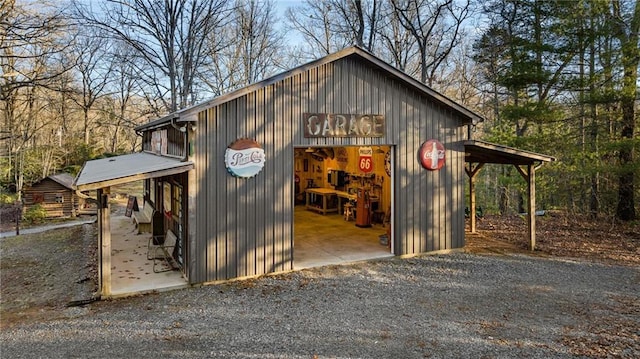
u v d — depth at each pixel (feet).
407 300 20.33
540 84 42.22
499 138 47.42
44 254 32.53
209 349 15.06
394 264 26.91
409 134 28.63
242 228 23.70
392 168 28.45
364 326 17.16
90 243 35.29
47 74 55.11
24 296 21.75
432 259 28.14
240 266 23.67
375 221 40.68
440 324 17.35
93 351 14.92
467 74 76.02
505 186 58.08
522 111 41.52
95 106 91.56
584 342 15.47
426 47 66.69
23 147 71.10
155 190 39.37
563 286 22.35
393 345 15.38
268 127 24.29
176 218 27.17
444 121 29.81
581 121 43.57
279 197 24.79
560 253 29.78
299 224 40.60
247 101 23.62
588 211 43.83
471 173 37.86
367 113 27.17
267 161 24.32
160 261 27.32
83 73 84.02
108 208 20.74
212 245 22.86
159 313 18.67
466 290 21.80
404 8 65.98
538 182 46.50
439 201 29.81
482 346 15.25
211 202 22.79
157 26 66.90
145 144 49.49
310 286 22.48
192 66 70.44
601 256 28.89
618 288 21.95
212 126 22.74
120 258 28.37
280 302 20.06
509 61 47.88
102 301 20.39
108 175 22.21
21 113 70.54
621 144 35.53
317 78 25.61
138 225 38.11
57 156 80.64
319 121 25.70
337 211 47.60
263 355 14.57
